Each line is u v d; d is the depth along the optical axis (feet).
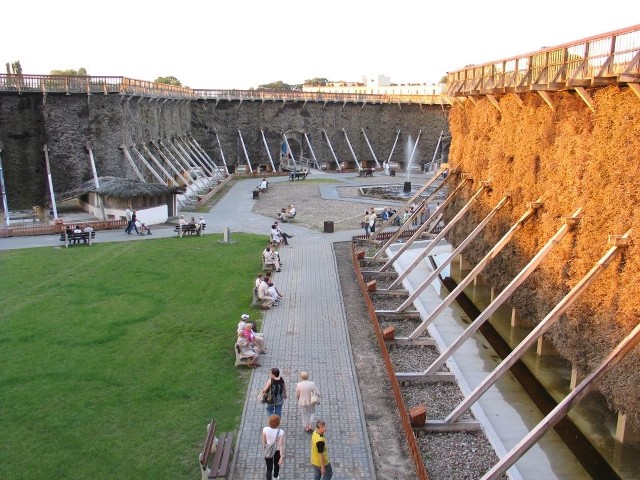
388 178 225.35
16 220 130.62
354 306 78.38
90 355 60.08
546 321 48.47
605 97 51.67
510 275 72.74
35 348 61.52
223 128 239.30
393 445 45.88
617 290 47.83
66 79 138.21
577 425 53.06
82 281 84.89
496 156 81.20
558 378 62.64
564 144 60.03
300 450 44.01
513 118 75.72
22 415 48.03
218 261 98.27
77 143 141.90
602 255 51.44
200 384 54.34
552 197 62.39
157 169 175.42
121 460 42.16
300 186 199.00
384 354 59.93
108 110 143.54
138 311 73.20
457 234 98.73
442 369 60.90
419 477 39.88
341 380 56.29
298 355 61.93
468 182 94.94
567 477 45.06
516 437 50.67
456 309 83.76
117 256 100.01
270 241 111.24
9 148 136.46
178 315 72.23
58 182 141.59
